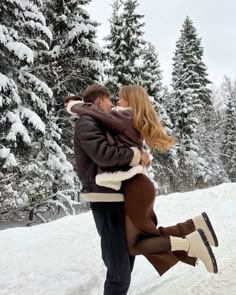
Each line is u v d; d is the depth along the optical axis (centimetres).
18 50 1065
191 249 275
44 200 1281
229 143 4241
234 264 428
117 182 267
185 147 3053
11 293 365
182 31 3400
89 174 272
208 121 4022
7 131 1113
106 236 271
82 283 384
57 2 1600
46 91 1201
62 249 457
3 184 1153
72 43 1566
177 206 702
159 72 2686
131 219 268
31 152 1259
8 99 1071
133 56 2064
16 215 1320
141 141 279
